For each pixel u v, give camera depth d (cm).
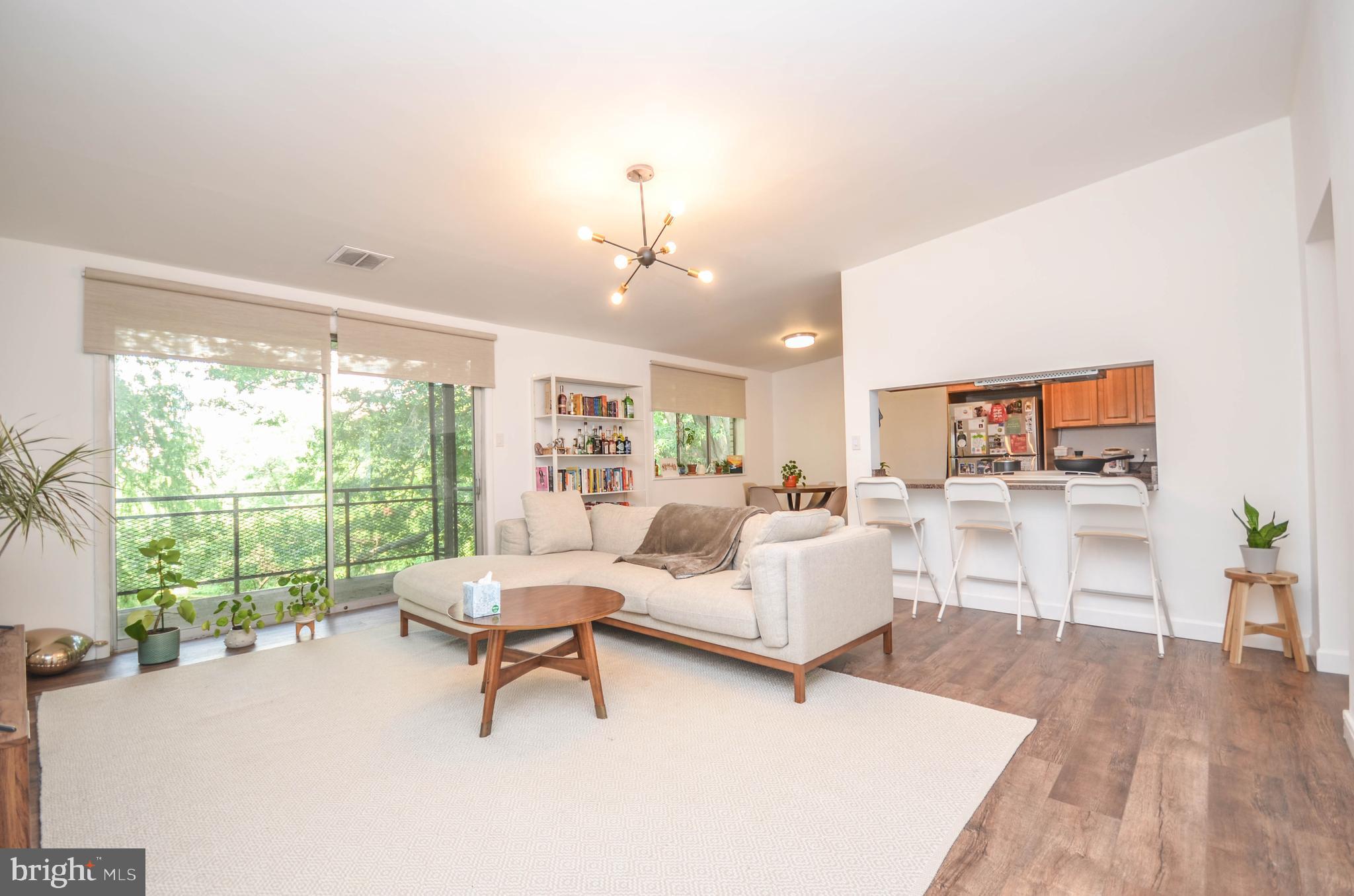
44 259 338
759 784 188
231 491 402
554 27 197
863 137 274
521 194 311
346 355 454
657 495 700
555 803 179
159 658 325
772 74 227
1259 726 217
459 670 307
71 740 229
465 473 527
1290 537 294
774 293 509
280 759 210
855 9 196
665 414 729
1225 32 219
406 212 323
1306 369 281
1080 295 349
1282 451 295
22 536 327
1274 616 302
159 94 218
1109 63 232
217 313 394
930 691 261
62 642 311
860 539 296
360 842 162
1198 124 288
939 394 462
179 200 296
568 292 472
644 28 199
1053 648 315
